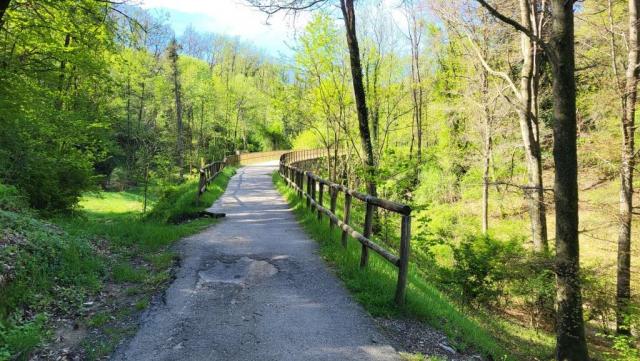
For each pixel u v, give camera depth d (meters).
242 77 72.19
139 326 4.70
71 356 4.06
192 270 6.73
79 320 4.87
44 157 12.52
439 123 22.53
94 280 5.93
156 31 10.81
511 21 5.40
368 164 12.23
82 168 14.66
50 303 5.09
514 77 16.67
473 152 20.45
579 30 12.30
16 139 11.55
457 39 16.14
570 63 5.27
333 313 5.16
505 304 10.18
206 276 6.44
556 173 5.51
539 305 9.02
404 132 26.89
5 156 11.59
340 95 18.78
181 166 42.78
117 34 10.58
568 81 5.30
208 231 9.91
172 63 44.22
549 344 7.64
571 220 5.48
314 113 21.08
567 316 5.69
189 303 5.36
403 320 5.16
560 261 5.61
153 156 27.56
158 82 42.19
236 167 42.22
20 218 7.09
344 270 6.66
